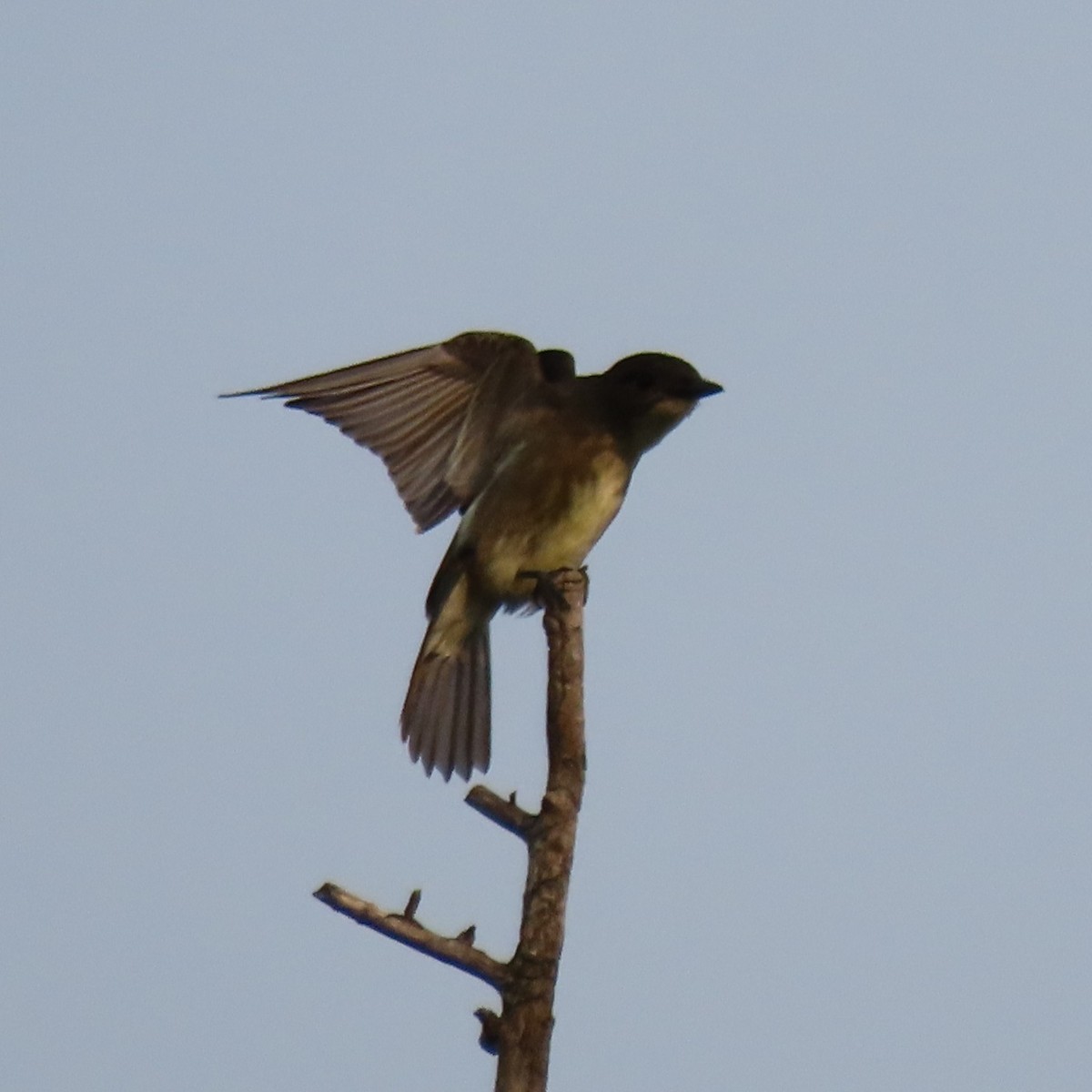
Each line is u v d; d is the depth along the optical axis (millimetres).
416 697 12883
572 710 8773
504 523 12648
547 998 7789
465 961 7766
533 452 12648
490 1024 7777
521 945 7914
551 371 12969
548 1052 7719
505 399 12547
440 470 12555
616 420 12859
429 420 12406
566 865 8125
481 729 12922
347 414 12117
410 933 7715
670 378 12883
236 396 11625
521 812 8258
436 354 12094
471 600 12844
